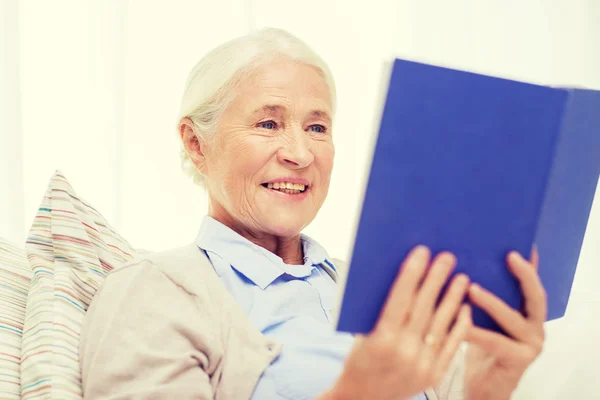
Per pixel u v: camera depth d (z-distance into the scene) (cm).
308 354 128
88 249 146
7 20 224
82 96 235
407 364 81
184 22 247
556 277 109
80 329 131
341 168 266
